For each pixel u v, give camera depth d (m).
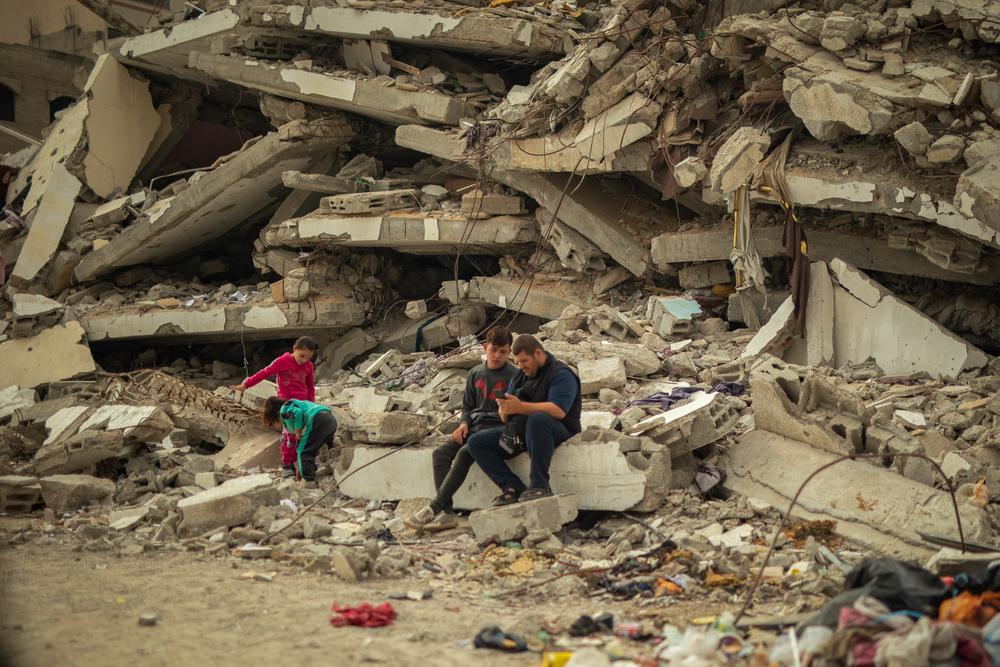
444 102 15.91
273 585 5.70
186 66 21.61
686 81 11.94
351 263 18.00
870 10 10.87
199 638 4.57
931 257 10.34
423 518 7.02
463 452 7.04
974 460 6.82
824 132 10.53
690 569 5.69
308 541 6.77
